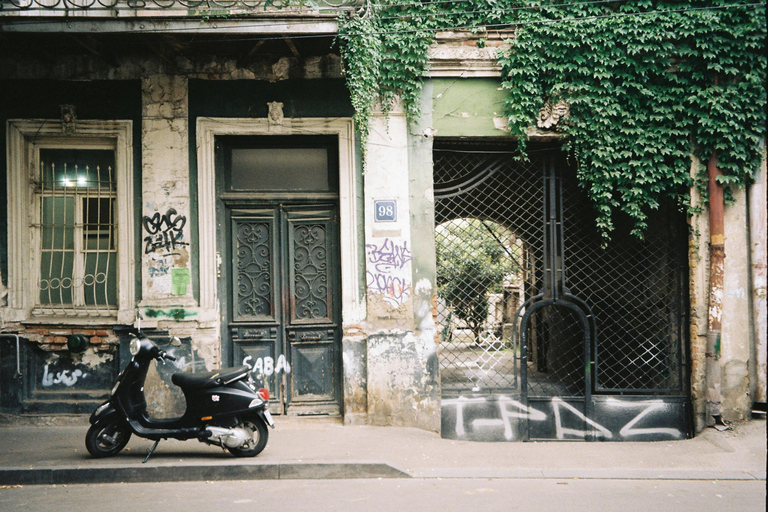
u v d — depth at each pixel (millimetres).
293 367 7379
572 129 7117
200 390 5645
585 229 7785
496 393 7375
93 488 5199
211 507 4645
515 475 5590
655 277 7836
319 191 7426
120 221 7188
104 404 5762
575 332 7934
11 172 7168
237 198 7352
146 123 7176
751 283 7168
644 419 7312
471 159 7668
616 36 7043
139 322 6668
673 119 7070
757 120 7051
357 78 6824
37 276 7348
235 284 7383
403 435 6758
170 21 6285
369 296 7172
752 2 6973
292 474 5527
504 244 7695
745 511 4672
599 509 4656
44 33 6312
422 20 7148
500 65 7176
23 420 7090
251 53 6902
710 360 7109
